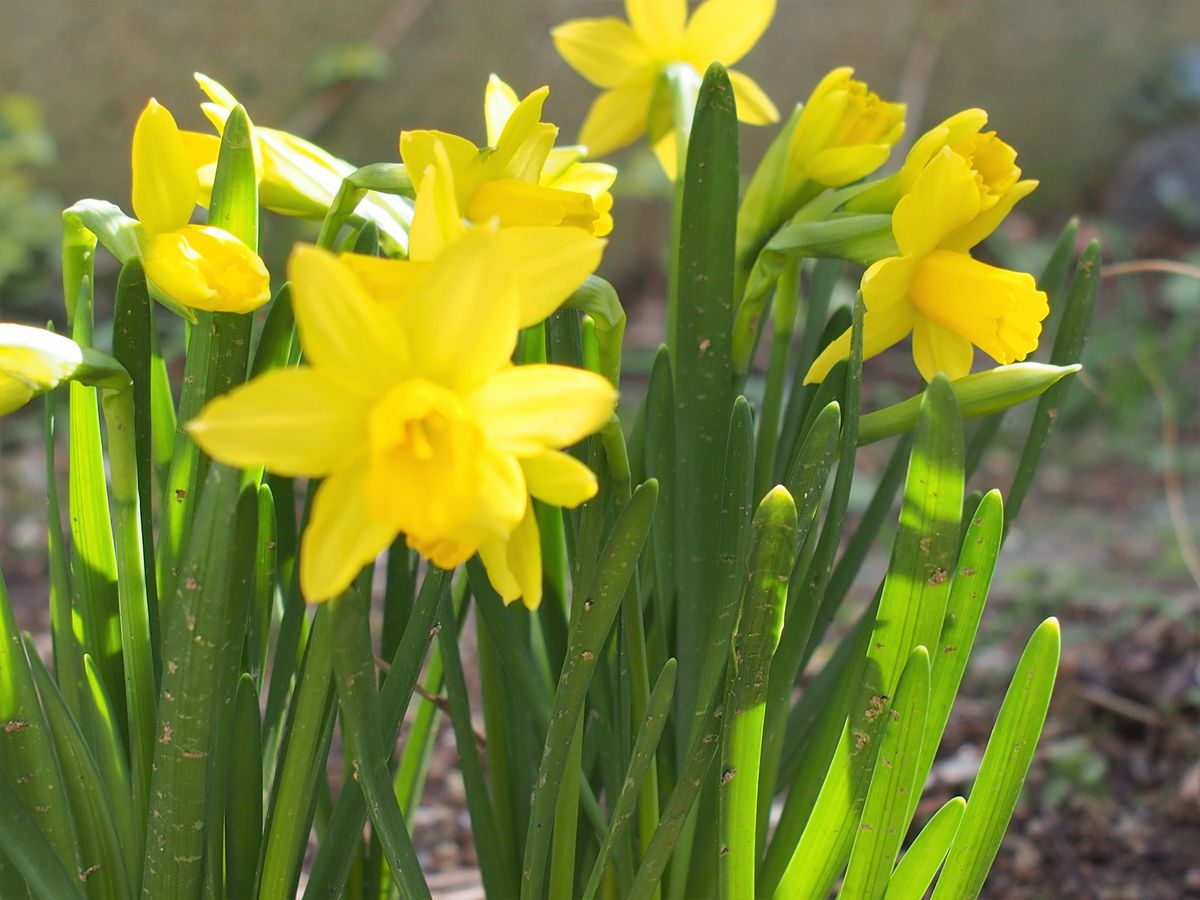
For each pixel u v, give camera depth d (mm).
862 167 480
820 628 516
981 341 458
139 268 435
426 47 1876
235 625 429
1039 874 690
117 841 462
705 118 458
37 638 969
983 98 2209
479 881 686
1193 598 992
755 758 451
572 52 540
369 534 394
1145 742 812
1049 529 1315
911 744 445
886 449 1577
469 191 447
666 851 456
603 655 482
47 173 1755
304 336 391
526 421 395
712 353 469
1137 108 2289
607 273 2057
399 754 802
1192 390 1673
